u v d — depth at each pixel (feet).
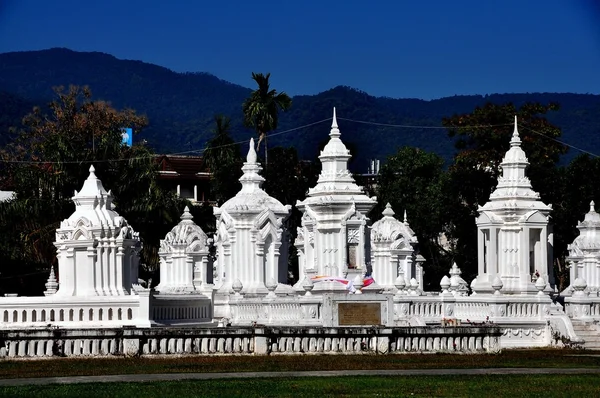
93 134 483.10
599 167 477.77
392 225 368.48
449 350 236.22
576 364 224.33
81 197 278.87
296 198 489.67
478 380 187.93
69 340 215.72
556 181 482.28
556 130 518.78
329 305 249.96
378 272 364.17
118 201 419.95
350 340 228.84
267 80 523.70
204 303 289.12
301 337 226.17
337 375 192.24
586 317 305.32
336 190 313.32
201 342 221.66
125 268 276.82
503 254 331.36
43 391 167.94
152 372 194.49
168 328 224.74
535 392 173.99
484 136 513.86
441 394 170.40
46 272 406.21
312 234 315.58
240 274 324.80
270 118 520.42
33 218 412.36
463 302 294.87
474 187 497.05
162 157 590.14
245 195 333.83
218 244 332.39
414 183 531.91
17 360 209.77
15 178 453.17
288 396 165.78
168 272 340.80
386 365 210.18
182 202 454.40
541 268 333.01
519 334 292.61
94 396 163.53
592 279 352.49
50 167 443.32
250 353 223.92
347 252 309.83
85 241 270.87
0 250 404.77
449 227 510.99
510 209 330.95
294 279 472.44
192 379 184.65
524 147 506.89
